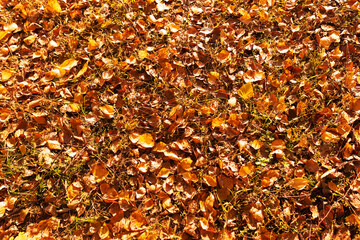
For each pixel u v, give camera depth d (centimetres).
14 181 108
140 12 128
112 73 117
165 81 117
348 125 109
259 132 112
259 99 115
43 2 128
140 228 104
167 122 112
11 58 122
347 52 120
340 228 104
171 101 116
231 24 126
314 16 125
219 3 129
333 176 108
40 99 115
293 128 112
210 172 108
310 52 121
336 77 117
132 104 116
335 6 127
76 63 118
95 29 126
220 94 117
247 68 119
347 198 105
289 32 124
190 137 113
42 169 110
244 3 129
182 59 121
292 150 111
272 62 120
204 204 105
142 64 120
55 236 105
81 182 109
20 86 117
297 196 105
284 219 104
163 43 124
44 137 112
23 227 106
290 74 118
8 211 106
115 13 127
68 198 106
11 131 113
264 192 107
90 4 128
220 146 112
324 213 105
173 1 130
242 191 106
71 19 127
